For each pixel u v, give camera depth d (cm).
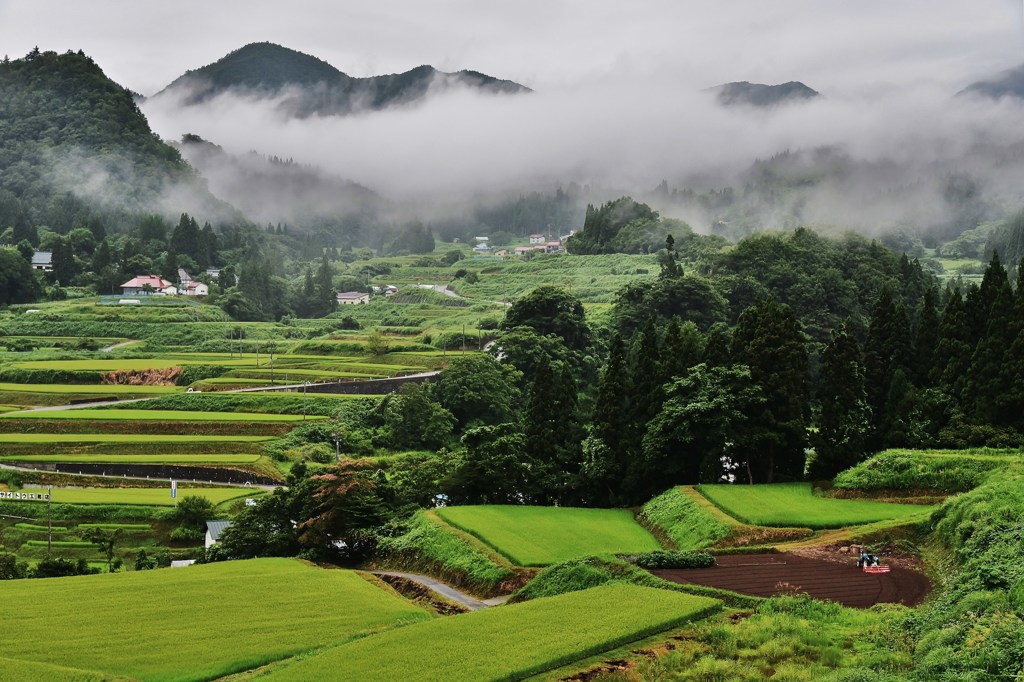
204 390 18588
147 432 15412
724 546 7525
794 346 10031
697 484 9694
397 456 14975
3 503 12088
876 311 11325
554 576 6675
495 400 16812
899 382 10294
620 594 5850
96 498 12250
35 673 5016
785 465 10081
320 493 9019
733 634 5050
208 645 5581
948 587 5641
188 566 8019
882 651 4691
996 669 4059
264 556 8906
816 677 4419
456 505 9781
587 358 18775
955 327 10662
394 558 8475
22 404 17762
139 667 5228
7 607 6353
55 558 10056
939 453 9138
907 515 7981
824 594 5944
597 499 10212
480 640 5038
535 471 10281
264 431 15525
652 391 10306
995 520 6303
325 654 4922
